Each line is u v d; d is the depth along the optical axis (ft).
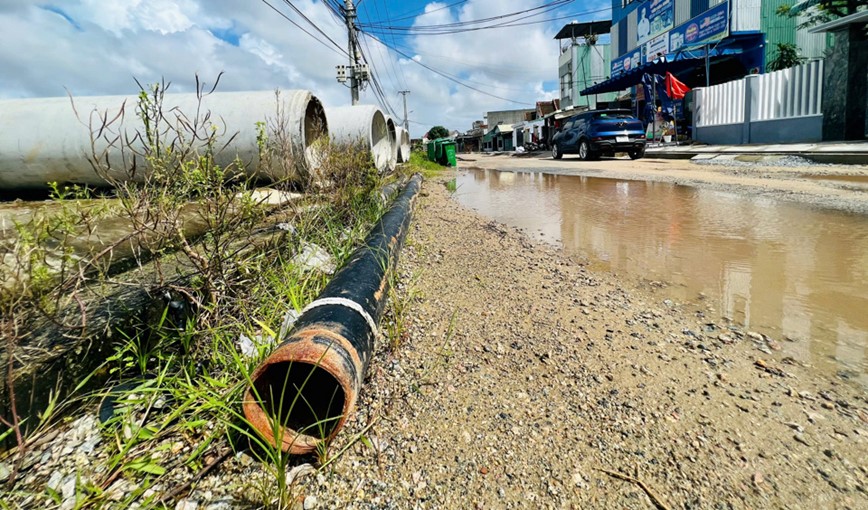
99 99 17.26
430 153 79.41
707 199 22.61
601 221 19.17
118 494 4.78
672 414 6.31
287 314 7.49
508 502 4.96
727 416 6.26
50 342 6.02
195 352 6.84
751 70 59.21
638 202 23.11
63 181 16.71
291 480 5.08
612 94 107.24
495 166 62.28
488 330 8.86
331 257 11.08
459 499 4.99
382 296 7.68
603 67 116.98
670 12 69.77
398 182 29.25
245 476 5.10
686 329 8.93
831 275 11.44
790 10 53.98
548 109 149.79
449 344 8.24
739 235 15.49
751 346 8.20
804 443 5.73
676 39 67.51
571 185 32.55
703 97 55.67
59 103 16.99
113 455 5.25
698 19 61.98
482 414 6.32
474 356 7.84
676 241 15.26
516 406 6.51
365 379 7.01
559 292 10.98
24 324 5.71
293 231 11.40
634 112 81.25
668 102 62.13
